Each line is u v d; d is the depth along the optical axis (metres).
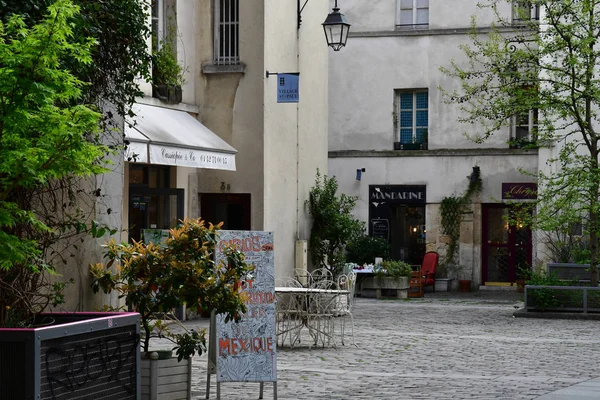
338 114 34.03
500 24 32.72
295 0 22.78
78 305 11.47
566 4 22.47
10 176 7.72
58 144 7.43
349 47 34.00
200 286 9.36
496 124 23.61
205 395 11.07
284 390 11.39
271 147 20.98
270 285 10.61
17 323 8.55
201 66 20.70
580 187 22.75
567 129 29.27
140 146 16.36
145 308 9.52
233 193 20.67
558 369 13.40
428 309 24.53
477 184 32.59
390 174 33.44
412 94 33.78
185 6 20.25
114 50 11.46
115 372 7.78
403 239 33.56
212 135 19.73
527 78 23.33
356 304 26.36
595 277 22.84
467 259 32.66
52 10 7.25
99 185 11.75
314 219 24.25
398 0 33.88
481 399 10.68
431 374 12.79
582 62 22.98
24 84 7.12
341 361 14.08
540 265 27.97
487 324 20.41
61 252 11.14
